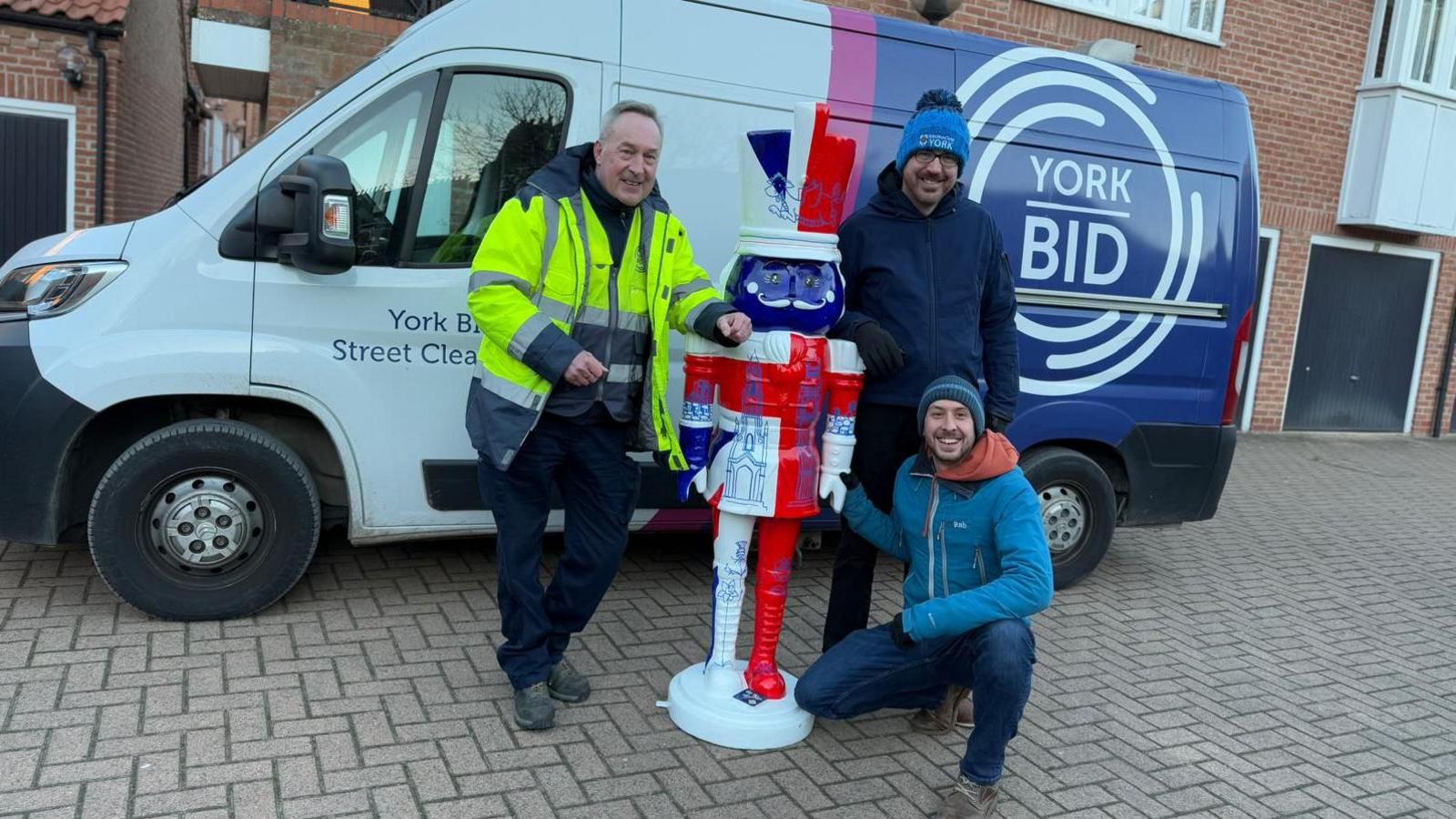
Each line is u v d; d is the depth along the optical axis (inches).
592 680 141.6
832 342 122.7
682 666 148.0
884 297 128.9
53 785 104.9
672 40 161.6
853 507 128.0
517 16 153.8
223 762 112.0
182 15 519.5
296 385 145.7
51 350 138.4
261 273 143.8
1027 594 109.7
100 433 152.3
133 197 437.1
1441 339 479.2
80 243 145.8
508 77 153.6
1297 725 145.3
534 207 113.6
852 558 136.6
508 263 112.0
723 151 165.8
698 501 172.4
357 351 148.5
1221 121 202.7
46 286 141.5
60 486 142.5
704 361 120.9
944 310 128.0
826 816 112.2
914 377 128.0
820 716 129.4
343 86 147.8
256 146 146.7
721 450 124.0
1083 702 148.3
